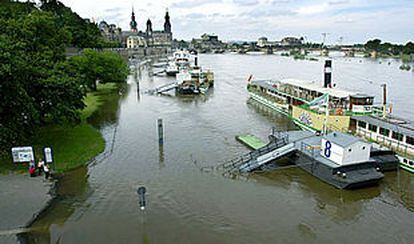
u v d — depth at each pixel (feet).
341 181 132.67
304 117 218.18
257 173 150.51
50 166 144.97
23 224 100.83
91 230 104.63
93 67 350.84
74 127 203.00
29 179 128.88
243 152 177.99
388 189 136.05
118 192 130.11
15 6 355.77
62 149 166.20
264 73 620.49
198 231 105.60
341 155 137.18
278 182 141.90
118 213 114.93
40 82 158.10
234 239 101.81
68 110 169.27
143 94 360.69
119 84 425.69
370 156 150.92
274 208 120.67
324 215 116.57
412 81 503.61
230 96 357.61
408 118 265.34
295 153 157.48
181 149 181.16
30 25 219.20
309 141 164.35
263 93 319.88
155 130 217.36
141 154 172.14
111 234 102.94
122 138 198.70
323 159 145.69
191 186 136.98
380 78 544.21
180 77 394.73
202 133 213.05
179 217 113.50
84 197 124.77
